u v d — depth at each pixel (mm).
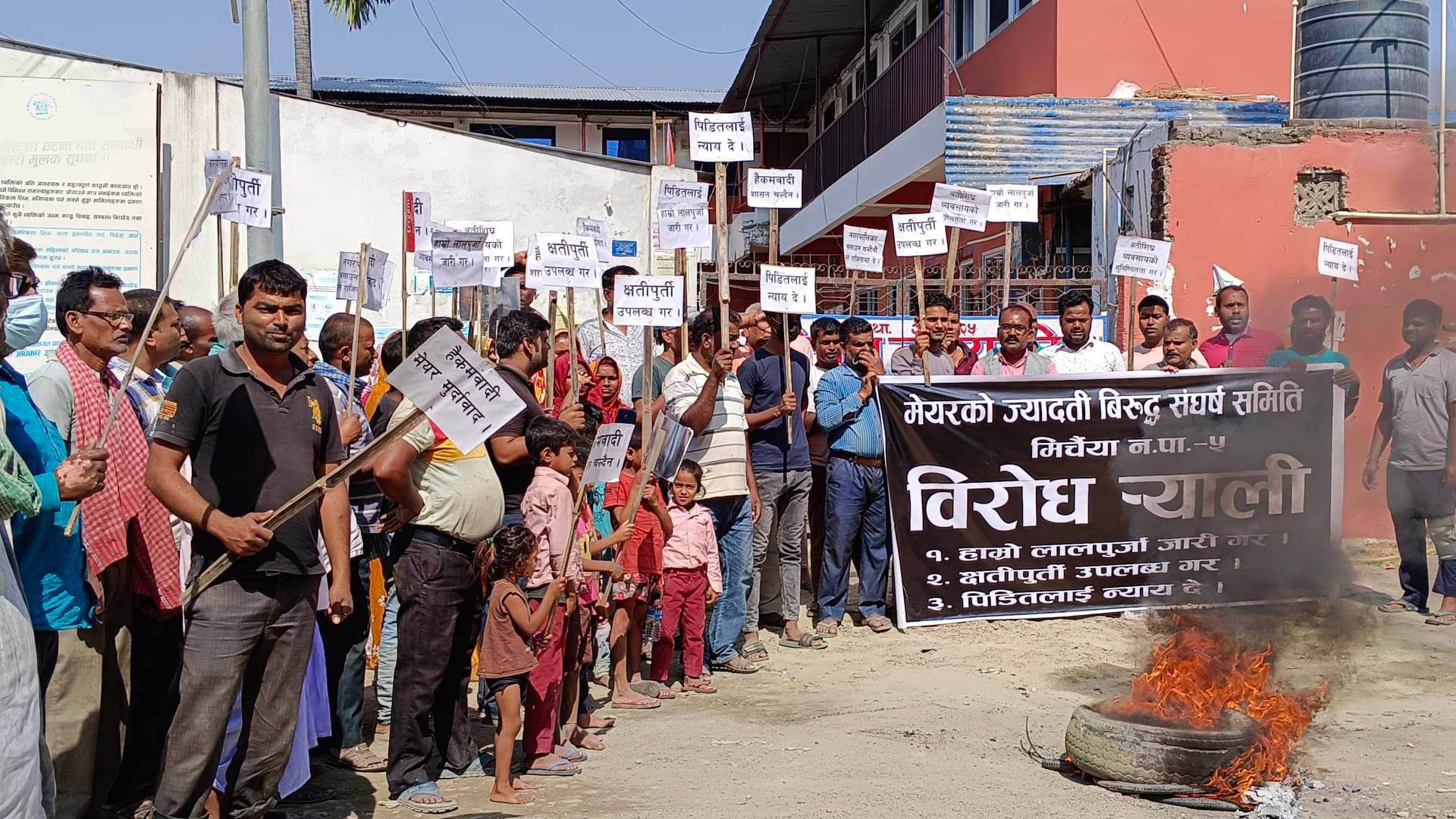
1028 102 16109
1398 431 9969
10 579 3348
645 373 7582
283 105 14516
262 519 4633
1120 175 14656
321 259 14750
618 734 6941
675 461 7359
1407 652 8625
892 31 24922
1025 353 10281
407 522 5785
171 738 4684
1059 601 9805
